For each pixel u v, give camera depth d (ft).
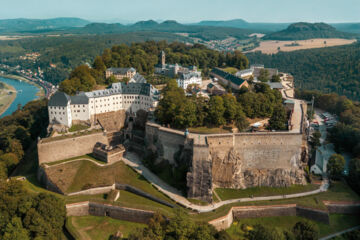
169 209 433.07
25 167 585.63
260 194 498.28
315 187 516.32
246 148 522.47
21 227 357.20
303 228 391.24
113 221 417.49
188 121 544.21
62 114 621.31
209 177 459.32
